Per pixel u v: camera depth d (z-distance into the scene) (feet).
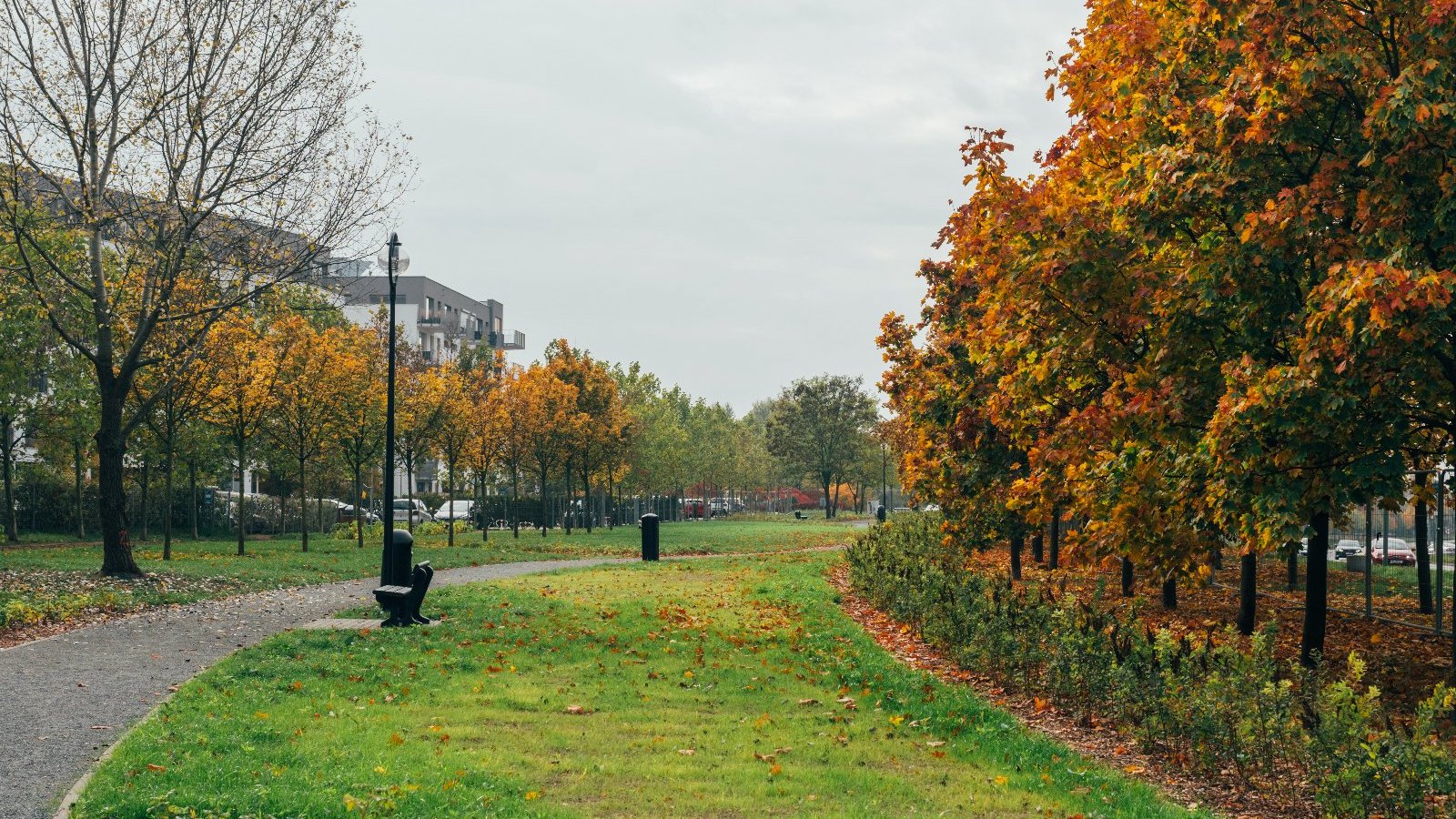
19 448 130.00
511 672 40.29
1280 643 47.93
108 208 76.23
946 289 72.74
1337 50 29.63
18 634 49.62
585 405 171.83
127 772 23.86
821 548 138.00
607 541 147.02
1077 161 43.57
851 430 303.89
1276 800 26.27
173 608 61.31
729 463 274.98
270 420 123.13
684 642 48.42
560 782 25.26
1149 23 37.88
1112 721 33.76
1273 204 30.22
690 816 22.72
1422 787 23.15
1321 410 28.40
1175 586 60.08
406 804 21.95
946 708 34.50
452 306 333.83
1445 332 29.63
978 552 106.83
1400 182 29.81
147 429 117.80
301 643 45.91
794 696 36.65
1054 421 44.32
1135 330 36.22
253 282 86.02
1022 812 23.73
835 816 22.45
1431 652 45.57
